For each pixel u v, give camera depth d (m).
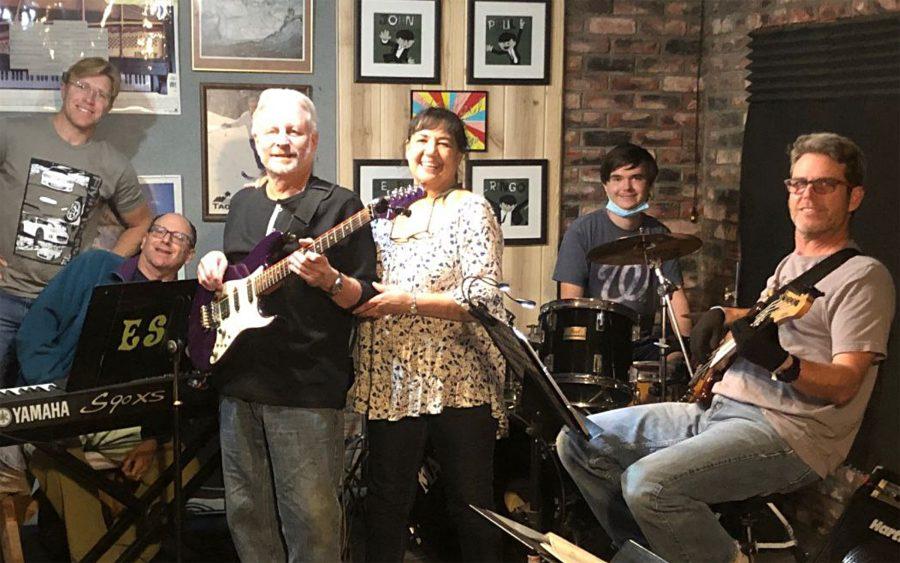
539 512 3.29
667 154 4.80
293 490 2.80
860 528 2.90
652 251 3.77
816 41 3.92
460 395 2.96
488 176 4.52
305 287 2.79
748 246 4.32
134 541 3.33
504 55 4.48
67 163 3.80
